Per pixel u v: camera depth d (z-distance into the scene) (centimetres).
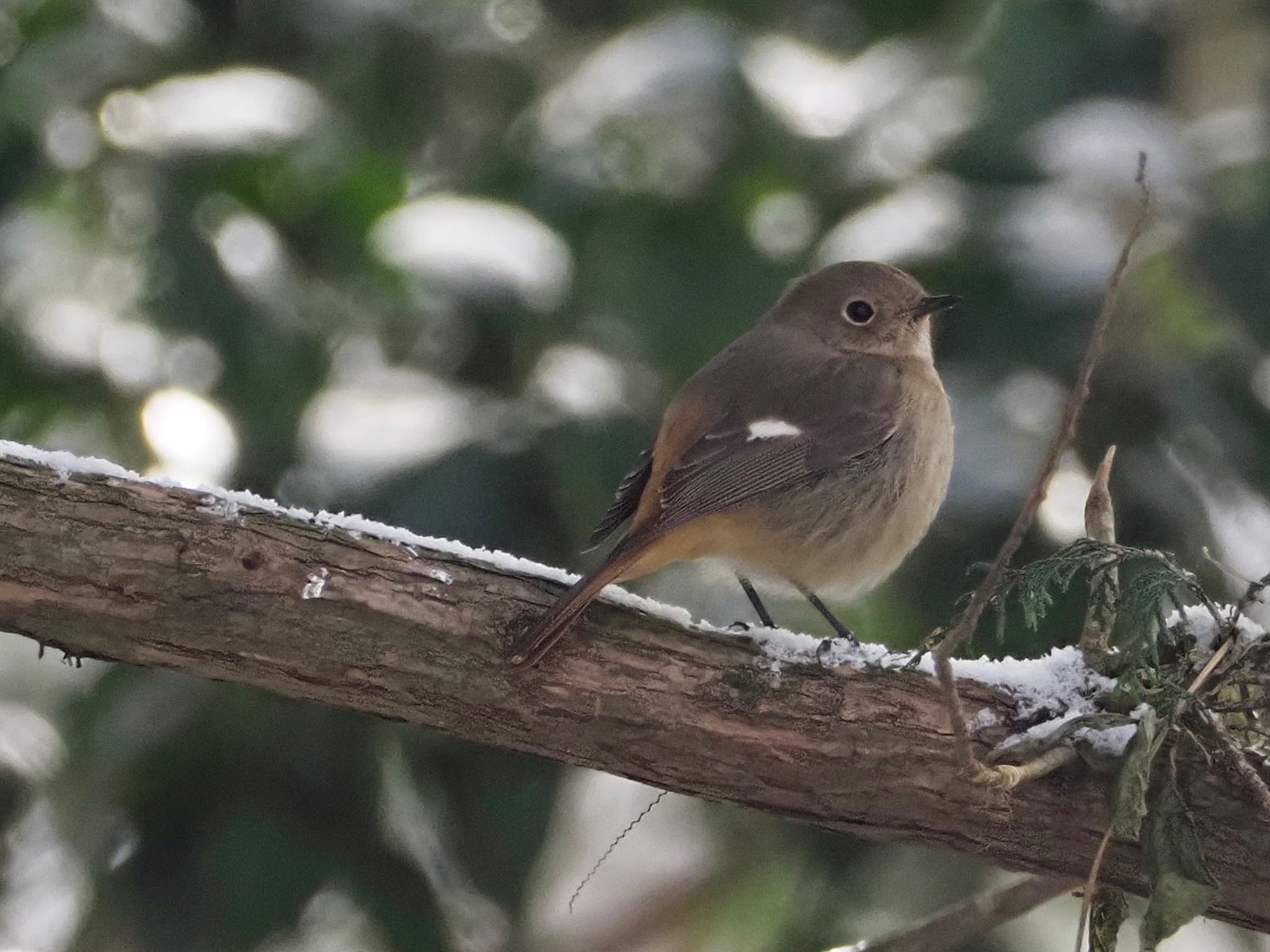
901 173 1105
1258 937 1254
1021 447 1009
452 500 997
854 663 750
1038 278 1014
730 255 1096
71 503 691
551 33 1223
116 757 1014
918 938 894
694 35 1092
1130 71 1100
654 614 749
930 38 1238
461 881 1059
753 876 1295
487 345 1059
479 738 742
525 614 726
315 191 1101
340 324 1092
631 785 1384
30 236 1105
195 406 1070
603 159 1098
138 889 995
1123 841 733
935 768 737
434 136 1196
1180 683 736
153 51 1129
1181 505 1011
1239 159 1050
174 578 696
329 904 1114
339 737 1019
